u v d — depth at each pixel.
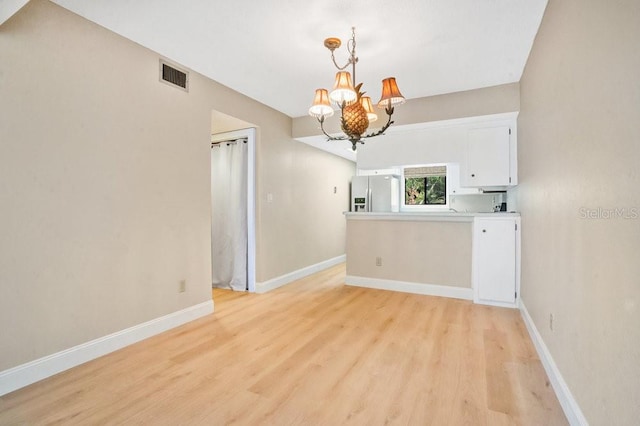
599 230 1.29
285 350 2.40
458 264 3.79
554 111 1.95
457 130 3.96
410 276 4.06
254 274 4.11
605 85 1.23
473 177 3.84
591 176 1.37
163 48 2.67
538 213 2.42
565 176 1.73
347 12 2.16
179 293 2.94
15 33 1.89
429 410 1.69
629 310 1.04
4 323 1.85
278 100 3.95
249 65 2.98
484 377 2.01
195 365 2.18
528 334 2.68
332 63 2.94
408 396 1.81
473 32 2.41
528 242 2.88
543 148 2.25
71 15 2.16
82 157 2.22
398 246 4.13
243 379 2.00
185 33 2.44
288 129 4.62
